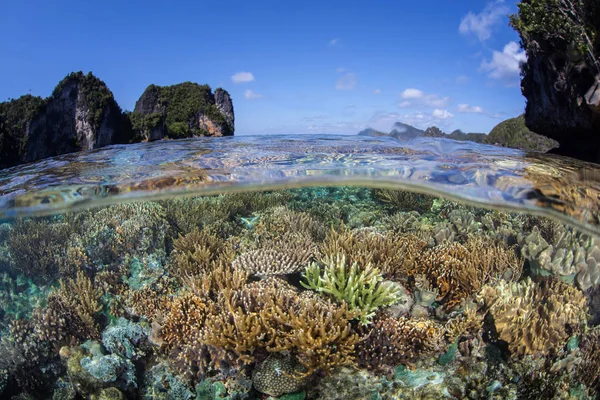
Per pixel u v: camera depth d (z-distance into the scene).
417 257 1.20
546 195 1.07
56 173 1.45
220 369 0.96
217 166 1.40
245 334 0.90
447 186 1.15
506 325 0.98
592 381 1.06
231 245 1.39
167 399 1.01
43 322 1.11
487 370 0.97
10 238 1.40
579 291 1.10
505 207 1.11
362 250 1.19
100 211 1.54
